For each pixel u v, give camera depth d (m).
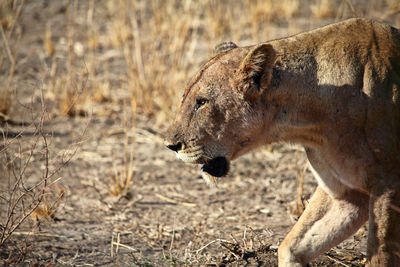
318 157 7.82
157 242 9.71
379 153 7.13
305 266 8.01
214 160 7.94
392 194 7.11
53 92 15.70
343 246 9.39
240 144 7.93
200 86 7.83
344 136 7.35
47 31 20.08
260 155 13.14
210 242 9.33
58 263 8.93
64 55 18.98
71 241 9.66
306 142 7.80
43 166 12.04
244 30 20.02
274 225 10.20
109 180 12.02
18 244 9.36
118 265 8.89
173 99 14.98
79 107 15.09
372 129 7.16
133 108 15.05
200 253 9.21
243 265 8.78
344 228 7.95
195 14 20.09
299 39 7.79
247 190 11.65
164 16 18.09
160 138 14.06
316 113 7.54
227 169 7.94
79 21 22.22
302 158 12.88
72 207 10.92
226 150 7.87
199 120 7.82
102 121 14.93
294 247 8.00
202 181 12.11
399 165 7.10
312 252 7.99
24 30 21.41
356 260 8.92
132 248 9.48
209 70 7.86
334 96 7.39
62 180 11.98
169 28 17.14
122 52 18.80
